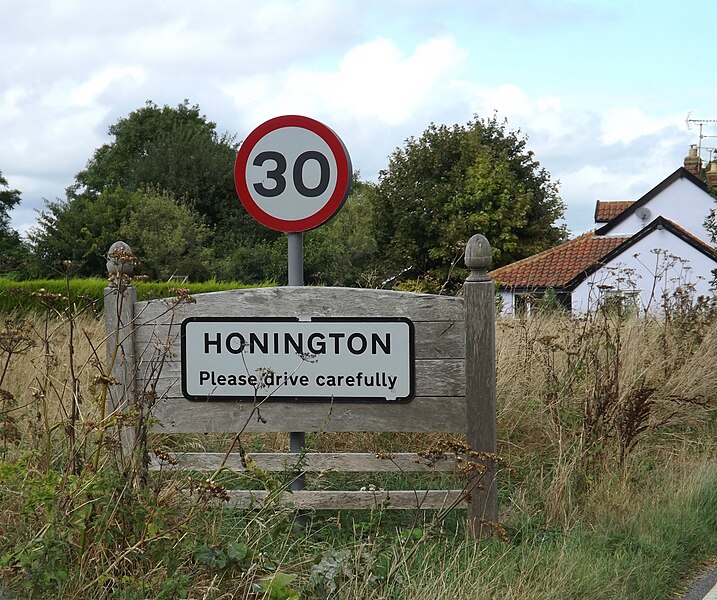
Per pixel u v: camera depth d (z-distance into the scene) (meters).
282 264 44.72
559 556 4.93
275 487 5.02
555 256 40.19
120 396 5.71
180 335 5.73
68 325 8.25
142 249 45.78
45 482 4.18
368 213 56.47
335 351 5.66
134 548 4.09
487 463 5.50
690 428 8.51
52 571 3.94
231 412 5.73
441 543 5.27
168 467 5.57
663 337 9.45
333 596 4.41
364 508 5.56
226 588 4.47
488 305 5.54
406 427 5.63
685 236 36.66
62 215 47.25
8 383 6.86
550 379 7.73
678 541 5.73
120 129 67.94
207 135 58.38
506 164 53.50
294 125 5.98
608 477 6.37
